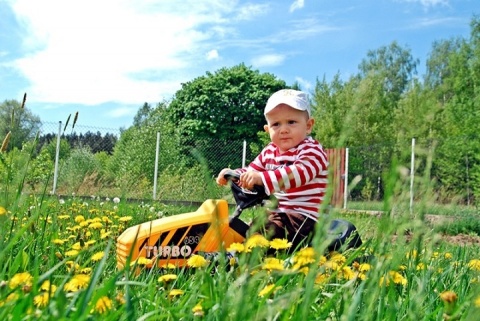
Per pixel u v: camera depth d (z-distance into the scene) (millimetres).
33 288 1019
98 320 1080
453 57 21734
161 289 1777
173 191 12648
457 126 17328
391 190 857
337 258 1656
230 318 962
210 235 2631
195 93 35625
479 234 8859
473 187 10961
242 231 2701
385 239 945
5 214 1289
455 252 3078
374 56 44844
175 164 19625
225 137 35094
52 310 951
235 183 2809
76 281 1277
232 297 1142
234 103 35469
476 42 21766
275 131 3203
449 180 10328
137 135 20078
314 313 1348
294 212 2871
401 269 1750
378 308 1309
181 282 1914
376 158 14242
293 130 3160
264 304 1092
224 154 20844
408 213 883
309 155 3010
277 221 2785
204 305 1202
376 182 13812
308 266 1359
